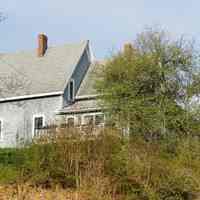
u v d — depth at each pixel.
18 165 20.27
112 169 18.45
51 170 19.09
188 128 33.62
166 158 20.70
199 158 21.98
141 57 36.28
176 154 22.59
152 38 36.81
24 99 41.47
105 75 36.62
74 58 43.12
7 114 41.78
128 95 35.00
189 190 19.16
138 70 35.72
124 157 18.55
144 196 18.28
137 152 18.81
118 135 19.67
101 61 42.69
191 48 36.41
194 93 35.09
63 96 40.47
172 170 19.00
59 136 19.25
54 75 42.19
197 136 33.75
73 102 41.12
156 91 35.56
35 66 44.25
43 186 19.17
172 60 35.94
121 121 32.25
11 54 46.59
